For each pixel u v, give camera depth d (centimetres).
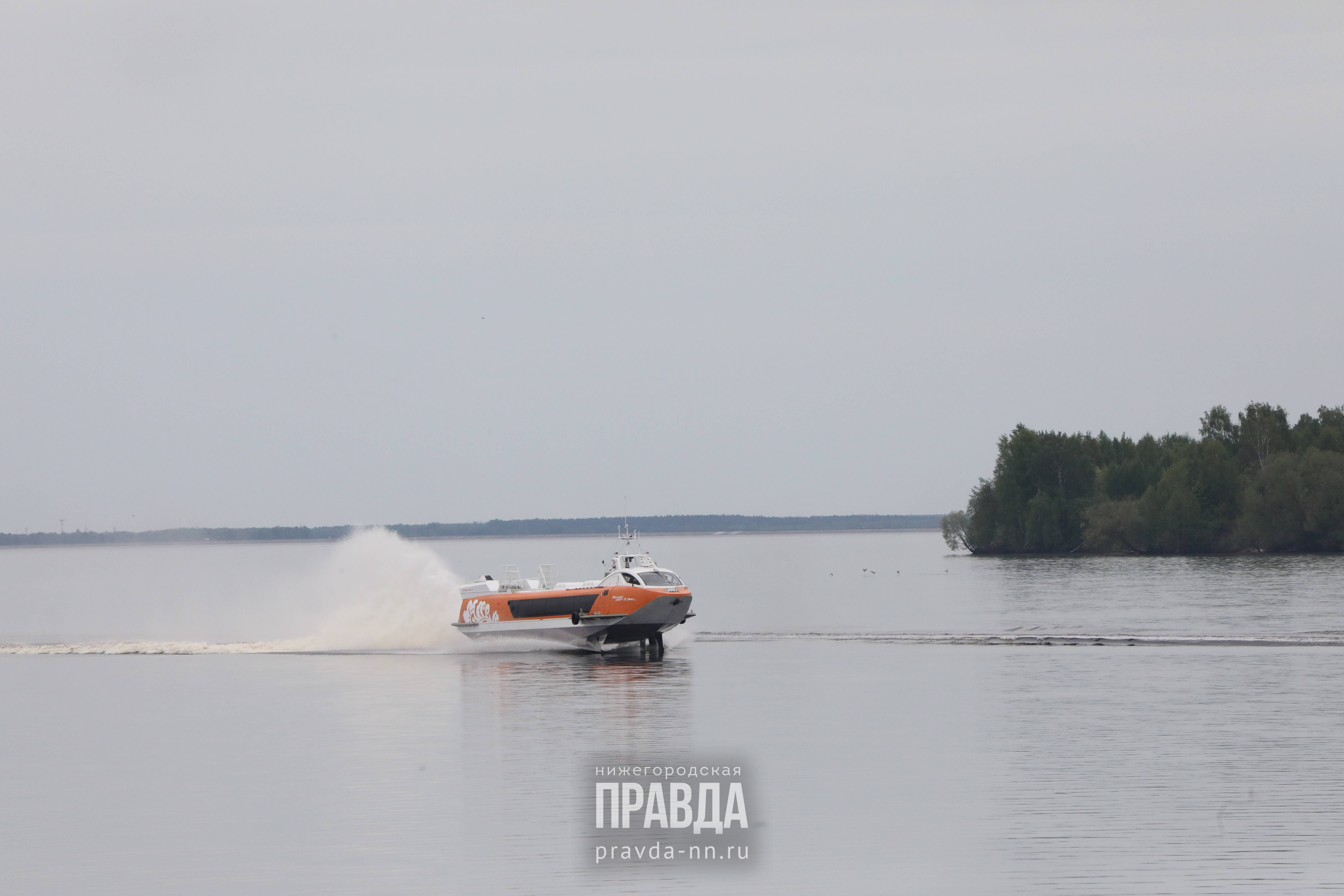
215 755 14112
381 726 15612
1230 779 11856
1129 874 9388
